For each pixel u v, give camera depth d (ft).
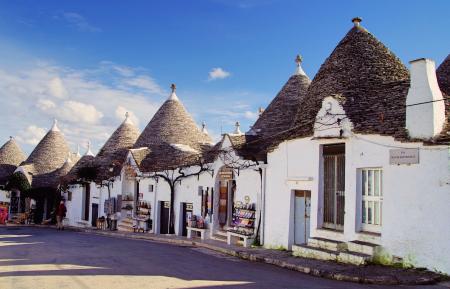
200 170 68.64
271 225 52.54
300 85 68.44
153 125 94.94
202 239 64.18
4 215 117.80
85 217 107.55
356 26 53.62
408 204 36.35
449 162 33.68
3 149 139.74
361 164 40.86
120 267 38.83
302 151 48.37
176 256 47.32
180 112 96.48
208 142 95.96
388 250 37.58
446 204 33.76
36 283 31.37
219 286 30.30
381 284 31.94
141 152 87.71
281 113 65.41
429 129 35.22
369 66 48.37
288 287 30.30
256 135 63.57
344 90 47.29
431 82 35.78
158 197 80.48
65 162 123.65
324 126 44.70
